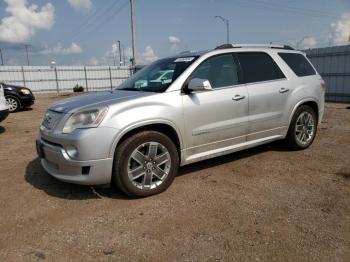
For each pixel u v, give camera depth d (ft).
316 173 15.33
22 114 42.68
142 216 11.46
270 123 17.02
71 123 12.27
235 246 9.52
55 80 109.91
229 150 15.57
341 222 10.75
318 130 25.46
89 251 9.46
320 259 8.85
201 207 12.03
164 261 8.91
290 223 10.75
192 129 14.03
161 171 13.30
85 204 12.55
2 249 9.68
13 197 13.38
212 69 15.02
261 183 14.23
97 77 116.26
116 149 12.37
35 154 20.17
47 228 10.83
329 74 53.83
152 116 12.78
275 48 18.28
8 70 102.83
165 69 15.37
